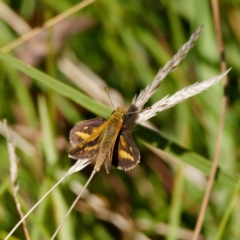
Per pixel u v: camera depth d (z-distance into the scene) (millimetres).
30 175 613
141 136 538
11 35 651
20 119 643
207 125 618
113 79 666
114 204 626
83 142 517
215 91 617
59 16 614
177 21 625
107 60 669
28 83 644
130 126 526
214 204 614
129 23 642
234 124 621
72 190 610
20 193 611
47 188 584
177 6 644
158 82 523
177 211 579
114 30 646
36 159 615
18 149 624
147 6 650
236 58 638
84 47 667
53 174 594
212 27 621
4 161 623
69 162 630
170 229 577
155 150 634
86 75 650
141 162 639
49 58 615
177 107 625
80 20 647
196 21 622
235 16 642
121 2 644
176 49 627
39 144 617
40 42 637
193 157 540
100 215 613
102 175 636
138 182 637
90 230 606
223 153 613
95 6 645
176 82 635
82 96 538
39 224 561
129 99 656
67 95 538
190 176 622
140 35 640
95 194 626
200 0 620
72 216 597
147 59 658
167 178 635
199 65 622
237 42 642
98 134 522
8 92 643
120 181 637
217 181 546
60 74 670
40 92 644
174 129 647
